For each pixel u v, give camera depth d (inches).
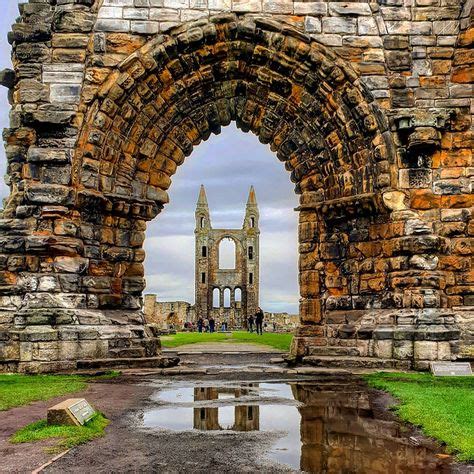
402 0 899.4
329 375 722.2
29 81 844.6
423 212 853.8
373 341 816.9
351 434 386.6
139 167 910.4
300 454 338.0
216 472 303.1
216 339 1756.9
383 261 861.8
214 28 881.5
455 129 864.9
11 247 794.2
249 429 400.8
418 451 343.6
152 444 358.3
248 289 5270.7
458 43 877.8
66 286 798.5
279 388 605.3
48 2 868.0
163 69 888.3
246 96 941.2
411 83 879.7
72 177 833.5
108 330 799.7
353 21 895.1
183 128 935.7
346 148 896.9
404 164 861.2
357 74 882.1
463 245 845.2
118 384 639.1
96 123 849.5
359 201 867.4
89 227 852.0
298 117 927.0
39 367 730.2
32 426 394.0
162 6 884.6
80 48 859.4
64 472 300.0
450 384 613.0
